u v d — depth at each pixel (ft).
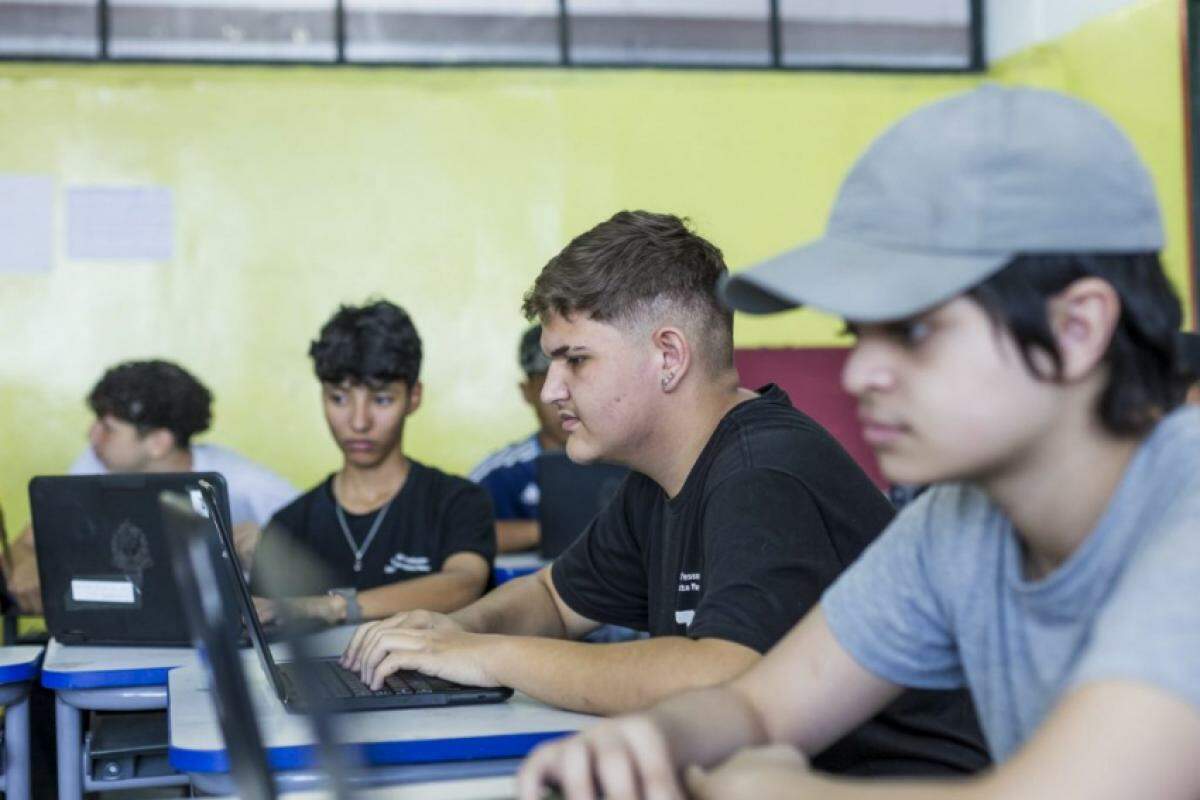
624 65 17.43
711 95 17.48
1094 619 3.12
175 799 7.30
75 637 7.27
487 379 17.13
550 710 5.06
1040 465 3.08
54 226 16.39
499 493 13.55
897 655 3.67
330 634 7.57
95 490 7.13
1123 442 3.06
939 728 5.01
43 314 16.35
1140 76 16.15
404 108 16.99
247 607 5.32
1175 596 2.66
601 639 9.39
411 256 17.02
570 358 5.73
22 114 16.37
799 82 17.69
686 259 5.72
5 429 16.28
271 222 16.78
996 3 18.02
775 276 3.12
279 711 5.15
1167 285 3.08
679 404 5.70
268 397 16.75
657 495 6.32
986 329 2.94
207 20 16.80
